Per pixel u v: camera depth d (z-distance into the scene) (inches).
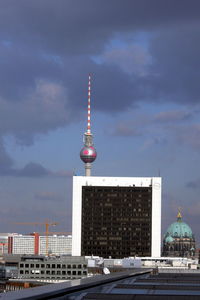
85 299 3206.2
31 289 2955.2
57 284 3427.7
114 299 3282.5
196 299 3412.9
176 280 5078.7
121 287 4037.9
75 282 3693.4
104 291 3683.6
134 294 3533.5
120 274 5669.3
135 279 5147.6
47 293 2817.4
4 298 2463.1
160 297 3444.9
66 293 3169.3
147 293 3695.9
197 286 4298.7
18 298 2479.1
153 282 4830.2
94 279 4254.4
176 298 3425.2
